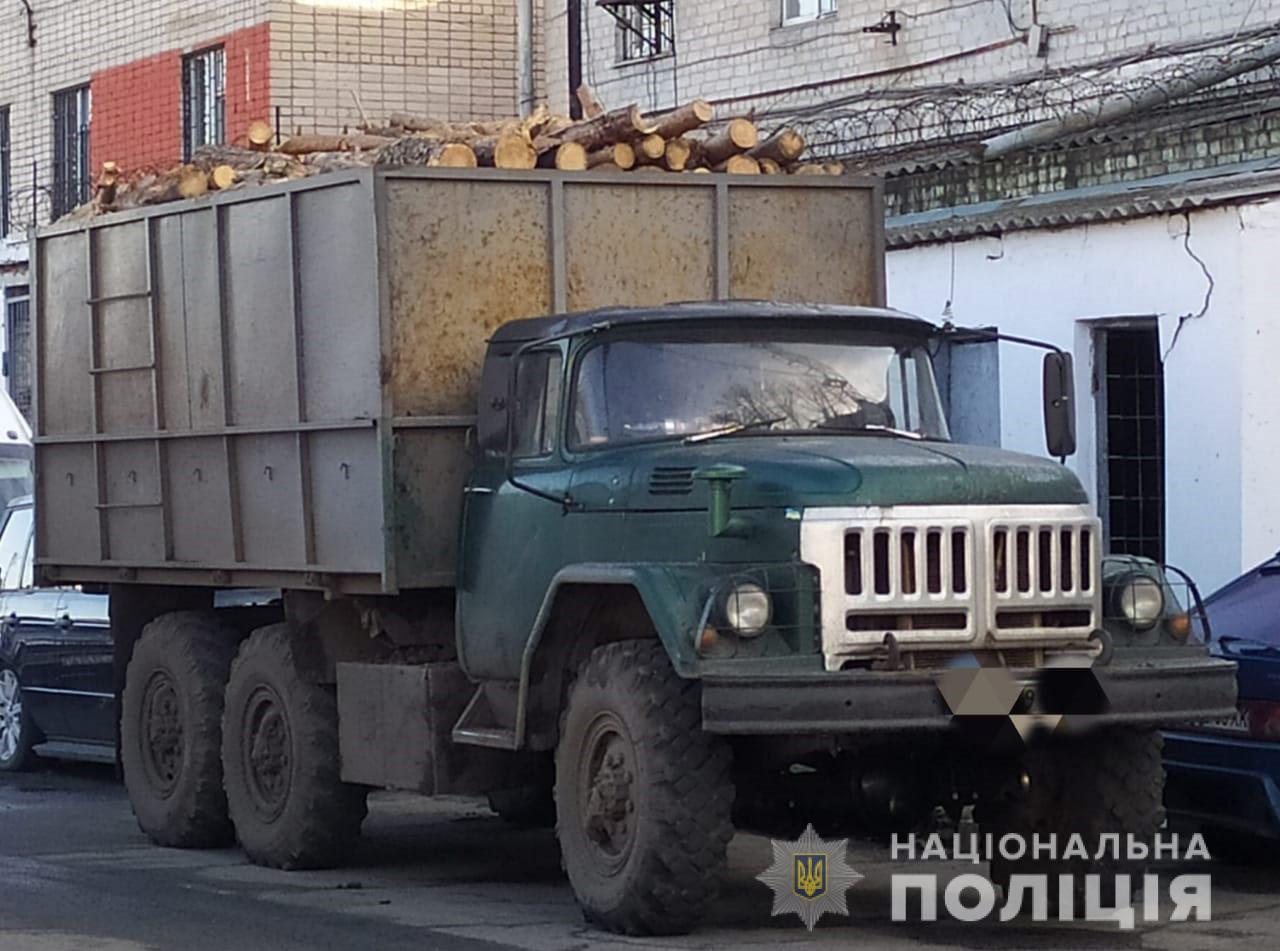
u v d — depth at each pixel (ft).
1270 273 47.80
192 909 33.14
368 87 78.64
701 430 32.30
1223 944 29.96
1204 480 49.21
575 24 76.64
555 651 32.01
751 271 37.42
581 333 32.71
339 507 35.45
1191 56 54.60
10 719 52.31
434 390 34.73
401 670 34.71
